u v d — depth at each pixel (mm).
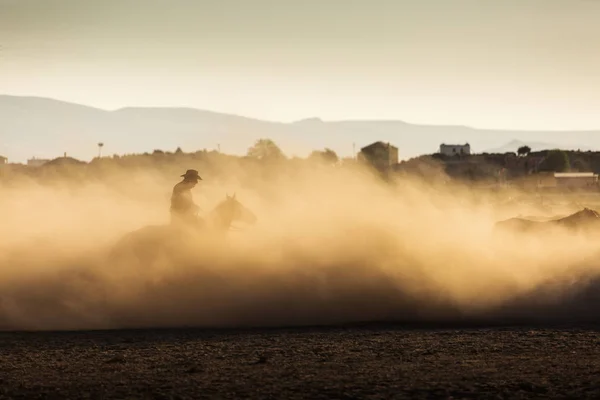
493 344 36312
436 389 27203
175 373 30469
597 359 32438
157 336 39844
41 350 36094
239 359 33312
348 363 32156
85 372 31000
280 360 33031
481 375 29359
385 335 39562
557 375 29219
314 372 30250
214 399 26281
